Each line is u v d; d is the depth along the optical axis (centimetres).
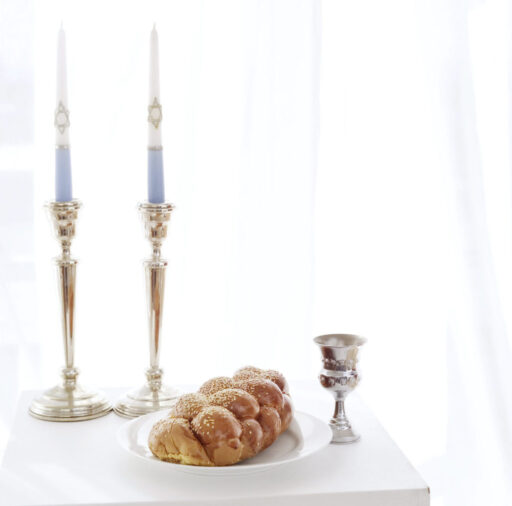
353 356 148
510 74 207
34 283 197
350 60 206
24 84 191
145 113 199
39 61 195
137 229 203
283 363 207
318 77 200
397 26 206
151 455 139
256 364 207
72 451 146
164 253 204
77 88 197
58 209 154
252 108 199
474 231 207
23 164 193
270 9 198
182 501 133
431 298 214
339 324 213
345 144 208
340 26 205
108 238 203
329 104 206
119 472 140
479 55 208
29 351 199
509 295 214
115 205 201
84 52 196
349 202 210
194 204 202
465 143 205
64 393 158
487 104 209
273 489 135
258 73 199
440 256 212
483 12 206
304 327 206
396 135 209
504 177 211
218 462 134
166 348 207
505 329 210
